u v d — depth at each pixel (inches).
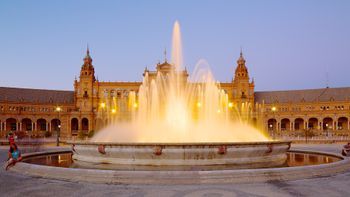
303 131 4261.8
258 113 5511.8
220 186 651.5
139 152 851.4
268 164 913.5
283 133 4471.0
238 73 5762.8
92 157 934.4
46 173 758.5
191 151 844.0
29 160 1067.9
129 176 685.3
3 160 1175.6
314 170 761.6
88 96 5546.3
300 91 5777.6
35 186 658.8
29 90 5590.6
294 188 633.6
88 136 3105.3
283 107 5541.3
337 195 581.3
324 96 5477.4
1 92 5246.1
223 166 858.1
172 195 583.5
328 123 5398.6
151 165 854.5
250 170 704.4
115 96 5620.1
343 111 5068.9
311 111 5246.1
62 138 3440.0
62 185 666.2
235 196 575.5
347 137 3432.6
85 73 5600.4
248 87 5713.6
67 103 5585.6
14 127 5236.2
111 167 855.1
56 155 1246.9
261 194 587.2
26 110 5226.4
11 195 589.3
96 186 656.4
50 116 5349.4
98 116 5413.4
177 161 850.1
